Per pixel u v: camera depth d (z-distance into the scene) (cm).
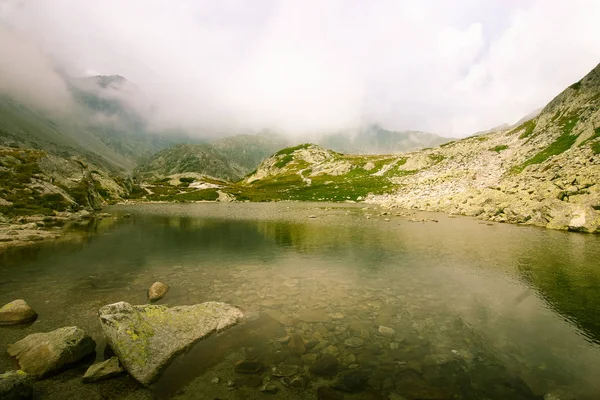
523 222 4544
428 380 986
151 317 1245
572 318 1446
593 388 954
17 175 6506
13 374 892
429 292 1802
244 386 956
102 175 13575
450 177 9506
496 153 10575
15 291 1825
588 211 3866
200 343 1208
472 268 2288
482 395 919
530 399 903
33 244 3238
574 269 2208
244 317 1453
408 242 3300
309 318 1448
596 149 5647
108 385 973
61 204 6225
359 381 978
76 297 1734
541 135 9238
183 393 929
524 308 1566
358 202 10138
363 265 2411
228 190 14462
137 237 3706
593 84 9412
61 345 1077
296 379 989
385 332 1311
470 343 1223
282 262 2520
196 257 2695
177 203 11425
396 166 14388
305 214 6581
